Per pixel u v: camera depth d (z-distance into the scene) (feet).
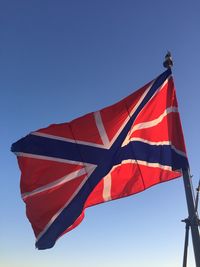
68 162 45.19
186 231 37.50
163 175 42.70
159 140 44.32
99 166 44.68
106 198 43.65
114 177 44.19
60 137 45.98
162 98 45.93
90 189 43.98
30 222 44.37
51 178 45.01
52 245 42.98
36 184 45.09
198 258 35.65
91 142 45.47
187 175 40.65
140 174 43.70
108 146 45.14
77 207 43.68
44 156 45.55
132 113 45.96
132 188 43.19
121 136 45.27
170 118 44.68
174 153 42.42
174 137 43.45
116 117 45.88
